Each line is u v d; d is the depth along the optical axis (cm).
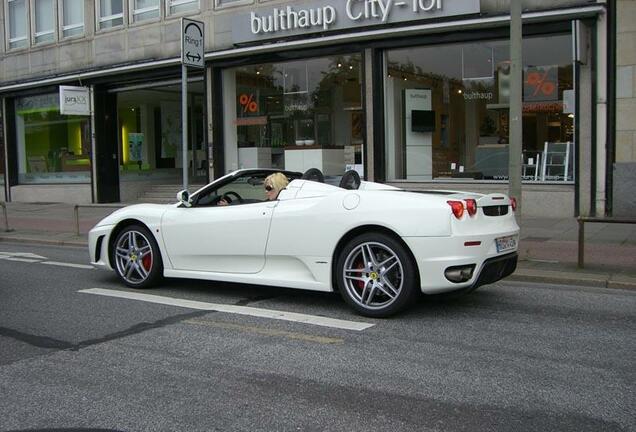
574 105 1309
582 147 1305
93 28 2044
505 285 797
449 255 592
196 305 709
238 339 579
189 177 2317
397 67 1520
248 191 796
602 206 1298
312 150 1650
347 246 642
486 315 652
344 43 1546
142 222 794
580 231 838
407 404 425
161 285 822
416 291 617
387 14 1441
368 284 634
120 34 1977
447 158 1486
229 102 1784
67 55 2119
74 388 462
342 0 1506
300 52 1619
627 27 1252
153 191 2173
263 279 696
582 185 1310
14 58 2280
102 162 2083
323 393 446
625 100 1266
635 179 1259
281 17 1588
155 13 1911
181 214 764
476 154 1454
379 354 530
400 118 1528
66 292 795
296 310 680
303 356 527
